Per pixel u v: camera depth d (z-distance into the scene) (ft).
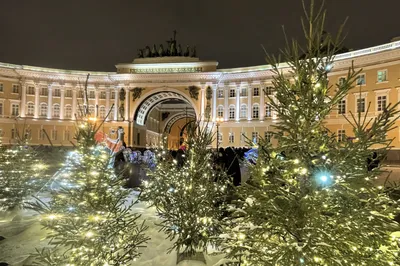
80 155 19.67
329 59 16.02
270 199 15.83
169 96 231.30
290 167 16.10
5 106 207.21
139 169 48.85
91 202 18.45
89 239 18.10
